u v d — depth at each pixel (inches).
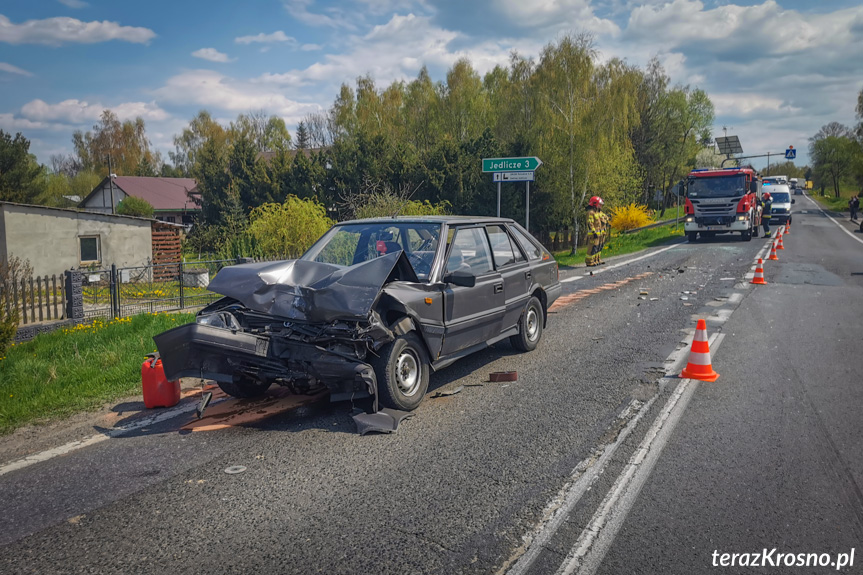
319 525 137.9
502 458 175.5
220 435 197.8
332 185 1465.3
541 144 1321.4
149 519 141.6
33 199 1817.2
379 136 1493.6
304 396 239.6
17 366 290.4
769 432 195.3
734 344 323.9
